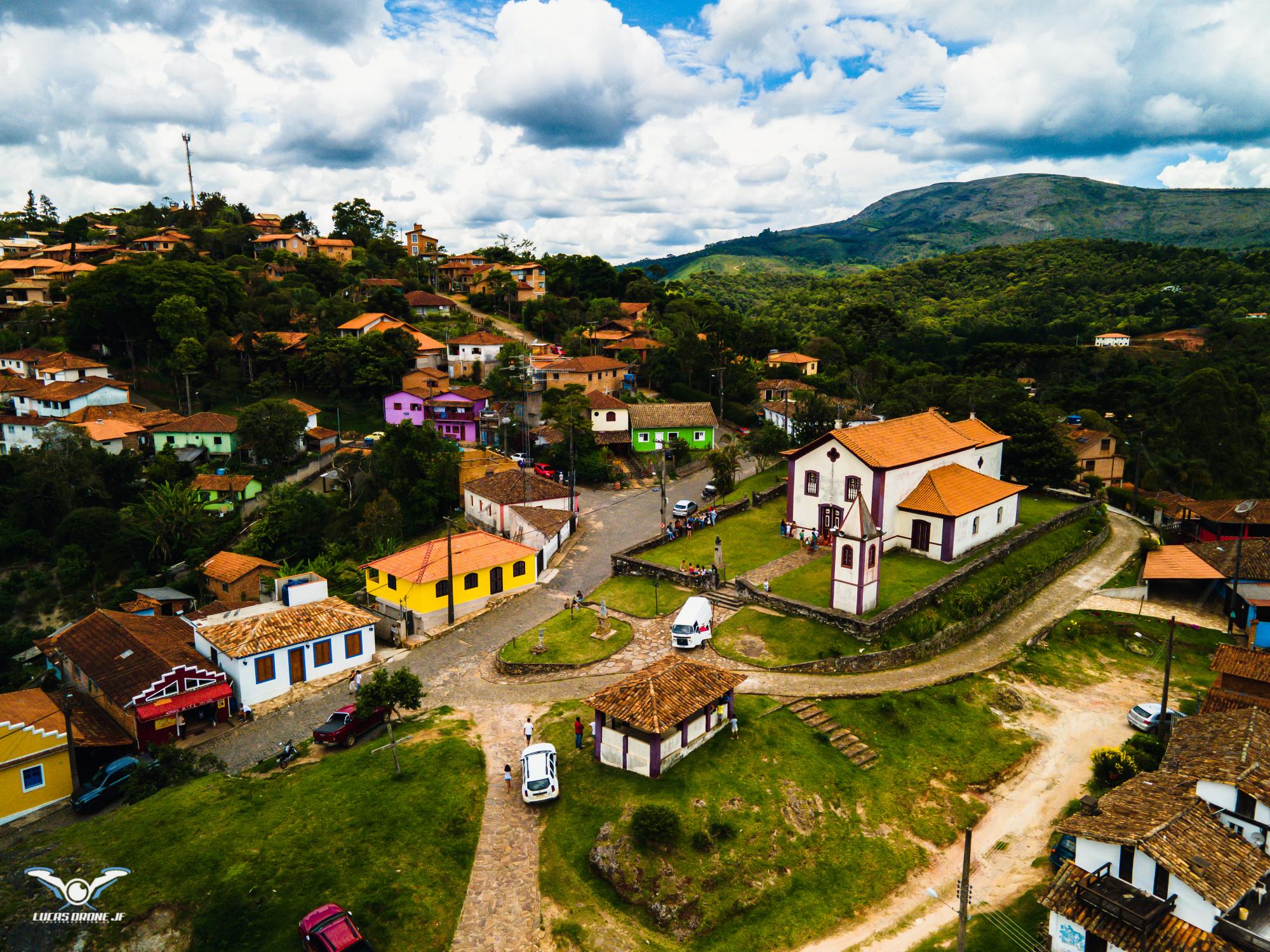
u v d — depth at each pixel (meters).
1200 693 43.03
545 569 58.44
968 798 34.44
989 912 28.30
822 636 43.00
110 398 99.69
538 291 164.25
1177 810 27.30
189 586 67.38
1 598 65.19
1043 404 103.94
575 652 43.41
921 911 28.44
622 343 125.00
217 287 122.06
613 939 25.83
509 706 38.72
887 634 43.22
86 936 24.84
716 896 27.27
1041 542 59.12
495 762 33.94
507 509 63.97
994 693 41.47
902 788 34.00
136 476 84.31
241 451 92.19
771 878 28.36
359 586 59.28
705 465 88.12
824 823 31.12
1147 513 73.69
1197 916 24.38
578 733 34.06
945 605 47.09
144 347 113.62
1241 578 50.81
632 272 179.25
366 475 76.38
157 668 39.78
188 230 170.25
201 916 25.58
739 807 30.38
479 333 121.31
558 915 26.59
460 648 46.44
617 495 79.12
